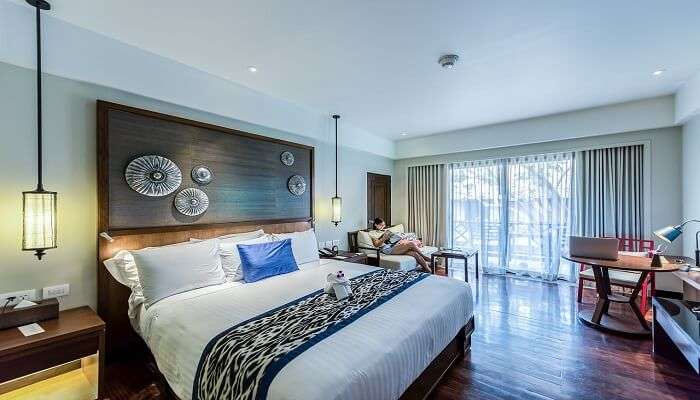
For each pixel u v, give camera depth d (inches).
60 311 84.5
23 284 82.4
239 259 110.6
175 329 71.4
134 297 90.7
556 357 97.7
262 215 141.5
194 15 82.4
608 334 113.7
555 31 90.0
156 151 106.1
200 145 118.6
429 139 224.7
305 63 110.0
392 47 98.9
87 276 92.6
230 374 54.6
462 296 95.4
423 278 108.0
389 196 243.8
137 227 100.7
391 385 58.4
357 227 207.9
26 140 82.6
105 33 92.0
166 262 91.0
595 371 89.7
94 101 94.0
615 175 165.3
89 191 93.4
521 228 195.0
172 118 109.7
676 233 115.1
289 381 48.7
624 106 155.3
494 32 90.5
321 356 55.1
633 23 85.7
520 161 194.7
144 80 101.7
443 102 152.6
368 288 96.0
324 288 95.4
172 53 103.4
